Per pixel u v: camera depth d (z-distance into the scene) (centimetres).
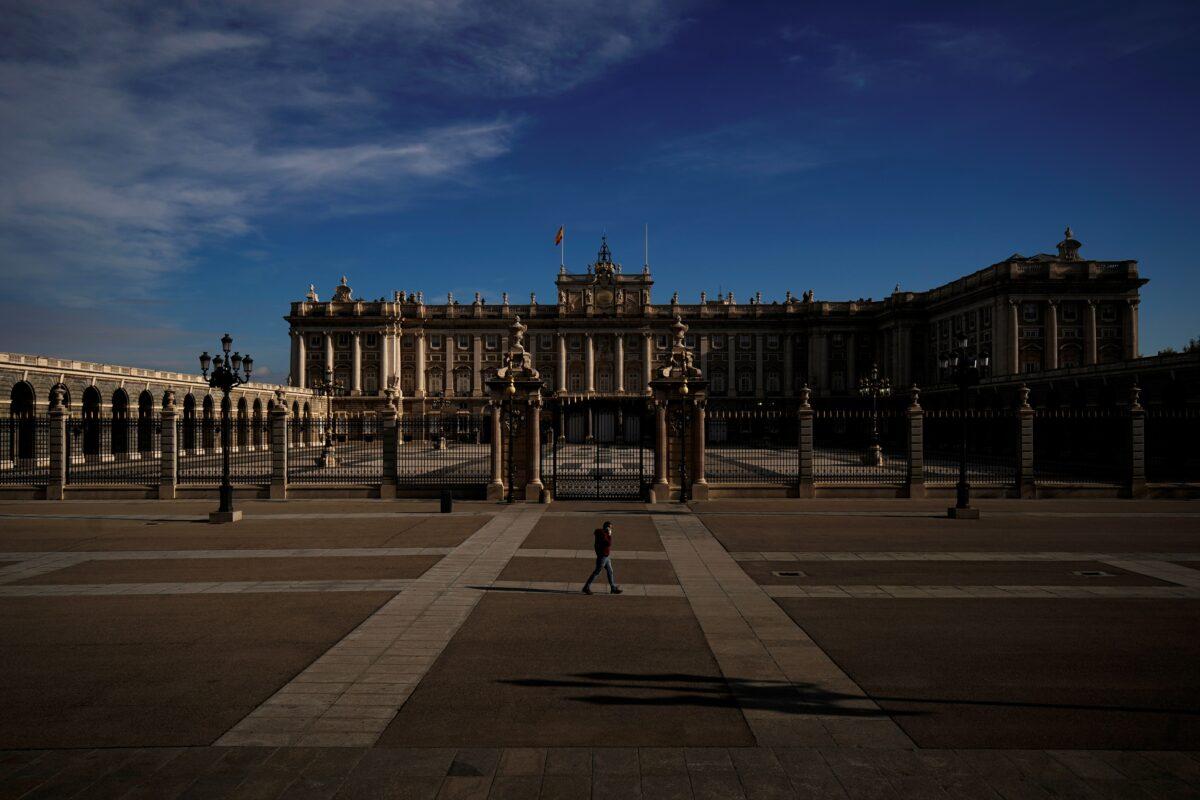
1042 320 7731
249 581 1645
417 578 1677
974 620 1352
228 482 2547
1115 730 903
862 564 1838
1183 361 4972
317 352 10494
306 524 2450
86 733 892
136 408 5966
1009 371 7656
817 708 966
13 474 3712
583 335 10756
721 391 10812
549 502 3030
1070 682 1055
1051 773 799
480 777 787
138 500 3112
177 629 1295
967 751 848
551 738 879
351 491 3164
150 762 820
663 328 10825
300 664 1125
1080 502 3077
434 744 863
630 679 1066
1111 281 7612
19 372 4747
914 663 1130
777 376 10850
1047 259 8175
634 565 1825
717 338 10850
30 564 1823
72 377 5238
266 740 873
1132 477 3241
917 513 2742
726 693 1016
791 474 4384
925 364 9769
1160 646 1208
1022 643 1223
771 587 1602
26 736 884
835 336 10688
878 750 850
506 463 3131
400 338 10694
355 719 930
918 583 1638
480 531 2309
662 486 3116
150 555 1931
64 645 1209
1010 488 3222
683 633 1277
